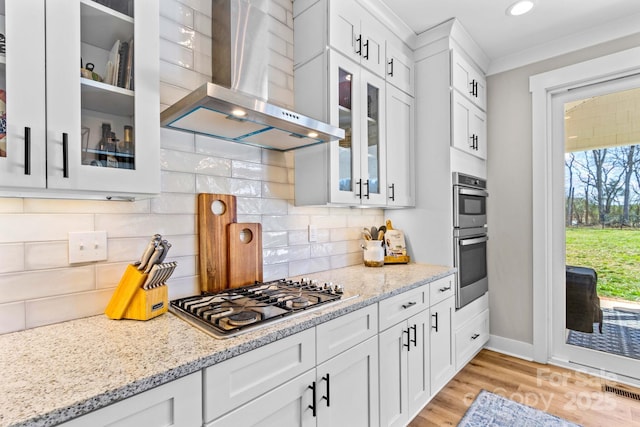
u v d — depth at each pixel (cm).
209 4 153
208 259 144
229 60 141
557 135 254
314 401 116
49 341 94
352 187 182
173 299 137
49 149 85
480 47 252
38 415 60
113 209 122
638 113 223
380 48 204
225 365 90
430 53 232
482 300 265
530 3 199
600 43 230
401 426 164
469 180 243
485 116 278
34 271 105
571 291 249
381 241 228
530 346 257
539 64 256
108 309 115
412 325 174
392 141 214
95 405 66
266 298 135
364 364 141
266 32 151
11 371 76
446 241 224
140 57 105
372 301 143
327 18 171
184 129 139
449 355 213
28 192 90
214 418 88
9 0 80
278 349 104
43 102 84
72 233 113
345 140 181
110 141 101
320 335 119
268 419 102
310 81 179
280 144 167
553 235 255
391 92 214
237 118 124
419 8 204
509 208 268
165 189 136
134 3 105
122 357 84
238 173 162
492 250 277
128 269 114
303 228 194
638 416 184
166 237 136
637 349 221
